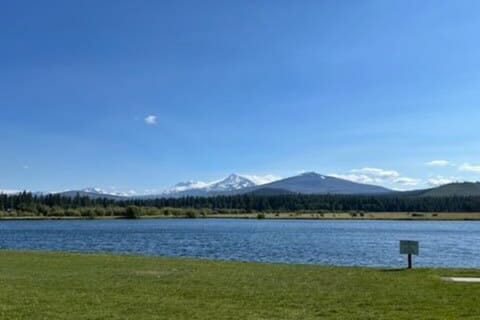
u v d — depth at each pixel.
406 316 15.83
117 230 132.62
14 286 21.45
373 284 22.19
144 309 16.91
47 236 102.94
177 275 25.14
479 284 21.88
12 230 133.50
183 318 15.61
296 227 160.88
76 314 16.12
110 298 18.78
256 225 178.25
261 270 27.47
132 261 32.00
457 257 56.47
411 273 25.94
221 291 20.41
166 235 106.06
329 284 22.27
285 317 15.75
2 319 15.41
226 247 70.25
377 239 93.44
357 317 15.74
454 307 17.06
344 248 69.12
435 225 192.12
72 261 31.69
